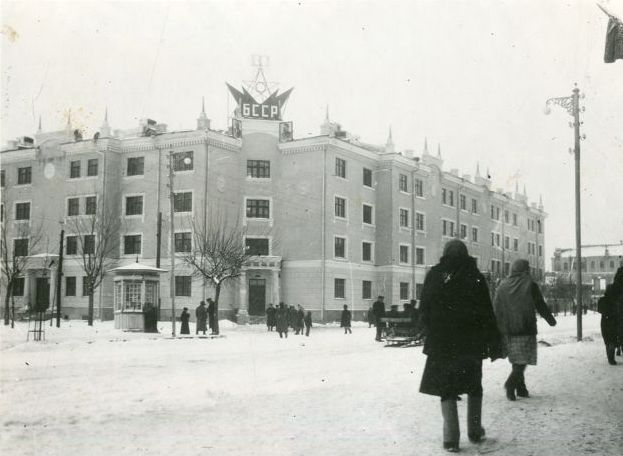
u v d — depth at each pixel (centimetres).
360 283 5309
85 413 770
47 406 830
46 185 5312
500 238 7744
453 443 549
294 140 5062
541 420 671
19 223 5334
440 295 582
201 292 4738
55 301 5100
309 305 4944
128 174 5116
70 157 5222
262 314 4934
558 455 528
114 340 2581
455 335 571
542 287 8206
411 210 5806
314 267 4950
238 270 4162
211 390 985
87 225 5069
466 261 595
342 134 5362
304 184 5047
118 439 613
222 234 4641
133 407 817
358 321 5228
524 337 814
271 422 687
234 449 561
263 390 979
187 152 4872
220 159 4903
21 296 5288
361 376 1148
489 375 1062
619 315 1196
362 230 5381
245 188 5066
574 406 752
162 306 4853
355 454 538
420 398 830
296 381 1098
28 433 646
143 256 4975
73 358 1684
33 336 2620
